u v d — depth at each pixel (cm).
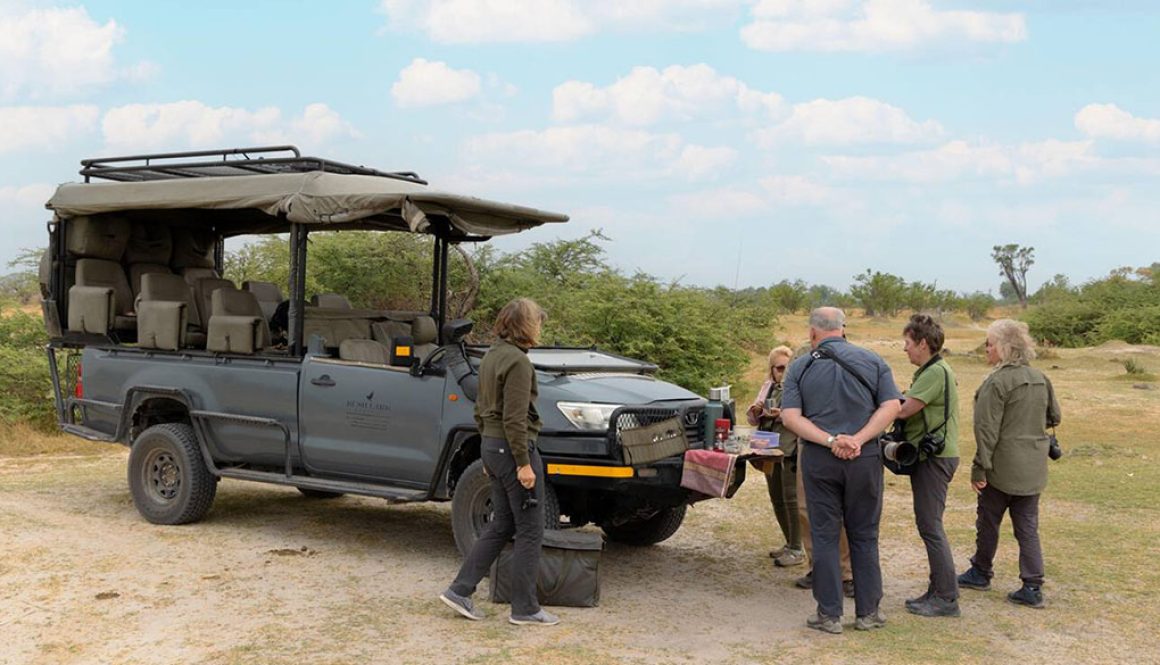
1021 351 680
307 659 543
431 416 743
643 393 717
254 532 853
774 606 676
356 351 832
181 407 902
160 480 884
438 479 738
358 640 575
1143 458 1311
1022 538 684
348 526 891
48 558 734
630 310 1783
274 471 859
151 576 698
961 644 598
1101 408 1825
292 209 786
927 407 649
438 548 814
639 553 823
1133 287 4391
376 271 1947
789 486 775
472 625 607
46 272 955
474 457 750
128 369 902
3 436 1370
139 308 902
